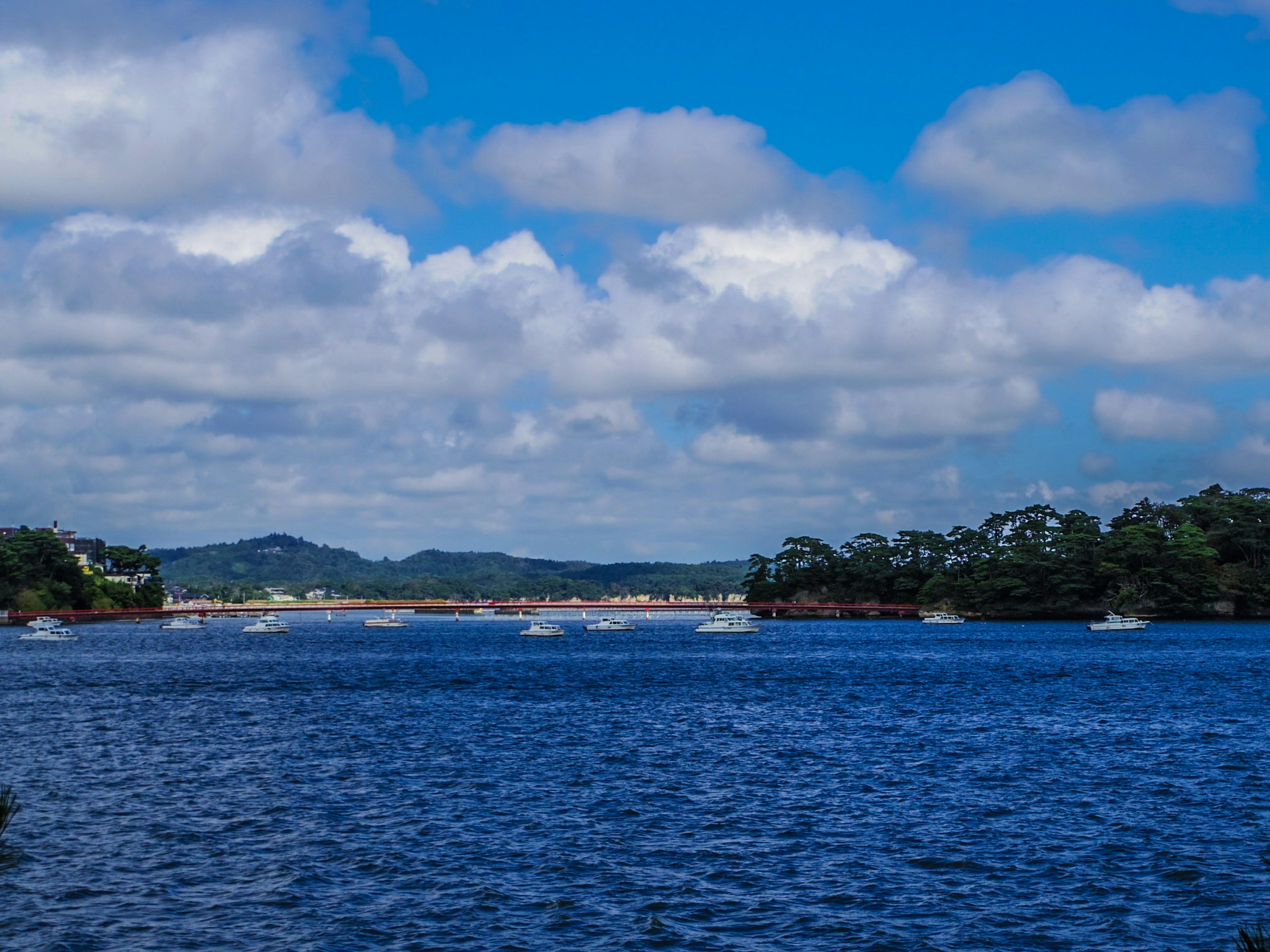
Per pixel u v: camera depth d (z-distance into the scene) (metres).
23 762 77.94
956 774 72.38
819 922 43.38
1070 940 41.50
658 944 41.06
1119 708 110.00
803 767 75.44
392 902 45.66
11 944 40.84
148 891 46.97
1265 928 42.44
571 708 113.75
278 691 134.62
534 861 51.53
